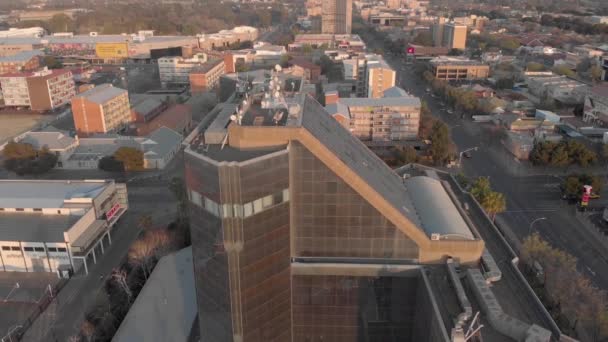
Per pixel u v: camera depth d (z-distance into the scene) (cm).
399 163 19100
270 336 7806
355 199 7556
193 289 10831
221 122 7988
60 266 12519
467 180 16012
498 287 7694
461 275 7725
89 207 13212
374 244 7850
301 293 8006
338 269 7719
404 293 7862
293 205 7631
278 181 7006
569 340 6556
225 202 6588
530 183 17512
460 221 8431
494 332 6725
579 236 13888
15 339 10238
